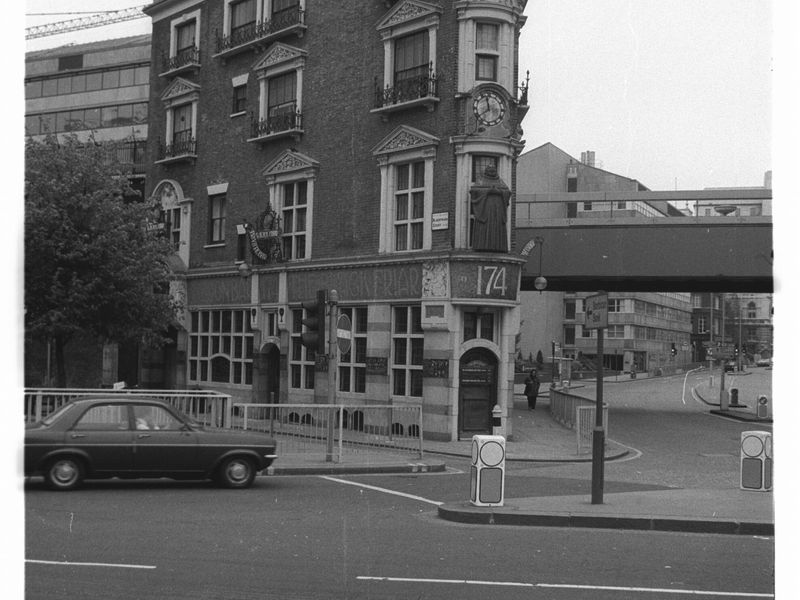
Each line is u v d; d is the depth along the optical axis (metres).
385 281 26.16
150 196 37.22
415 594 7.58
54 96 57.91
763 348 94.06
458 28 24.78
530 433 26.80
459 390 24.30
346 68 28.16
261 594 7.47
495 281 24.19
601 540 10.61
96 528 10.39
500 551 9.68
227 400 18.34
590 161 53.59
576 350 73.50
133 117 55.47
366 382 26.62
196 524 10.95
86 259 25.73
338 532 10.67
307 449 19.72
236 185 32.81
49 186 25.36
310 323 18.38
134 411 14.07
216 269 33.22
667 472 18.98
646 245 31.31
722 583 8.30
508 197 24.39
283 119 30.12
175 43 36.50
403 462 18.77
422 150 25.27
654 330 77.19
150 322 28.22
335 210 28.20
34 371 37.91
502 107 24.55
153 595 7.35
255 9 32.44
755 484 14.62
